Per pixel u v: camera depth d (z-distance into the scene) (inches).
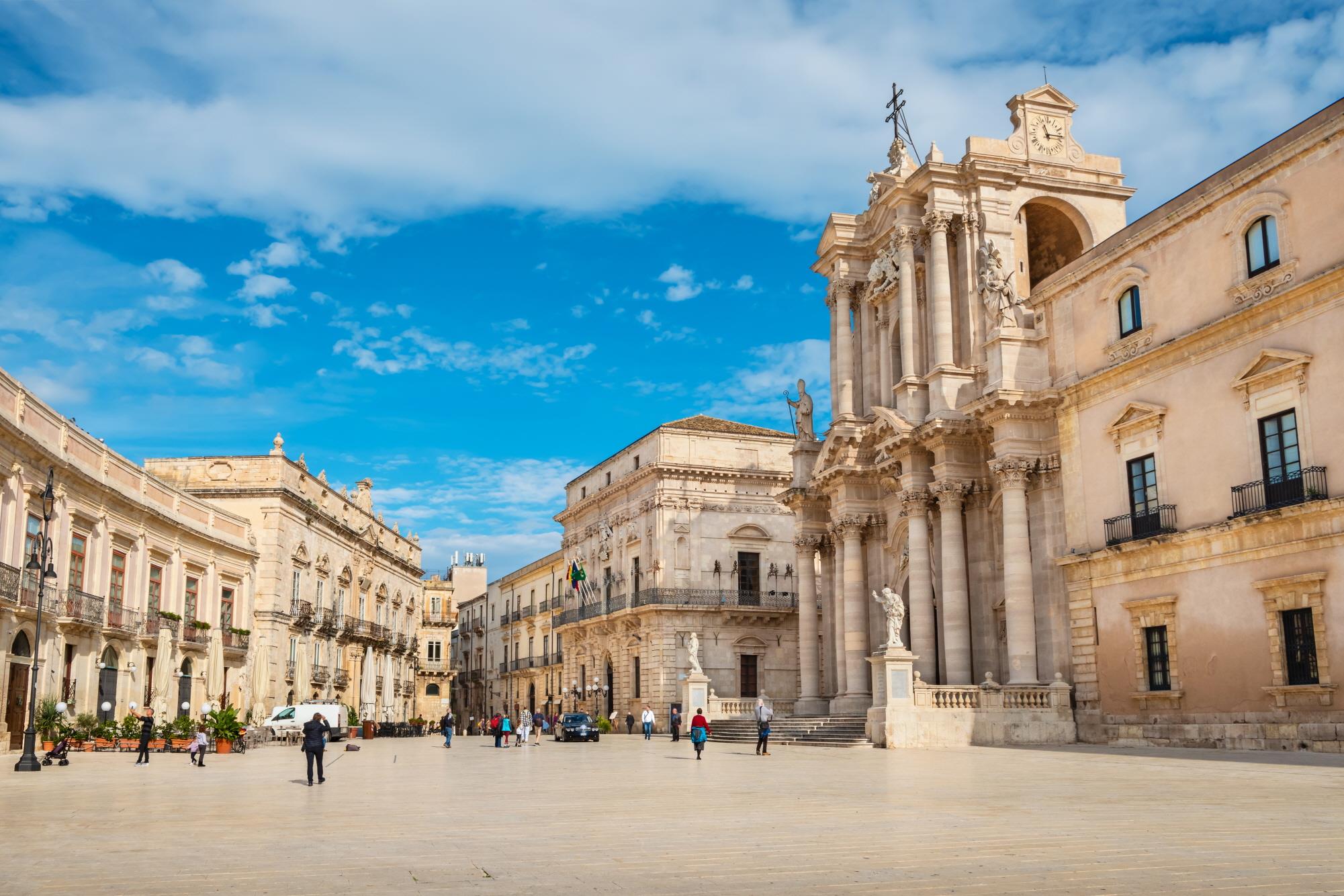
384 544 3026.6
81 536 1542.8
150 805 667.4
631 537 2694.4
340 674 2571.4
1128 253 1279.5
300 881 363.9
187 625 1870.1
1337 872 358.9
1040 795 650.2
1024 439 1396.4
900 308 1637.6
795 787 753.6
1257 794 634.8
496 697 3909.9
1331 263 1027.9
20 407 1339.8
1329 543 1010.1
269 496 2206.0
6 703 1317.7
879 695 1338.6
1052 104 1659.7
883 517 1737.2
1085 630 1312.7
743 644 2541.8
